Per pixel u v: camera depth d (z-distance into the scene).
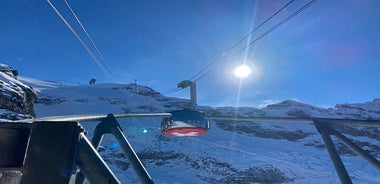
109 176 2.12
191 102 7.78
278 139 106.81
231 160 68.75
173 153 68.94
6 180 1.84
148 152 67.56
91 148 2.19
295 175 64.50
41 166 1.95
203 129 6.03
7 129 1.97
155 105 132.00
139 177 2.88
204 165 63.88
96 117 3.12
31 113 33.03
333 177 65.06
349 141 4.12
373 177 69.00
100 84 168.50
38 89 125.56
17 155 1.95
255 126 114.88
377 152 102.88
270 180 59.16
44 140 2.02
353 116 166.25
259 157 74.69
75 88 145.62
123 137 3.15
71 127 2.09
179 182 51.72
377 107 190.50
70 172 1.95
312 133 114.94
